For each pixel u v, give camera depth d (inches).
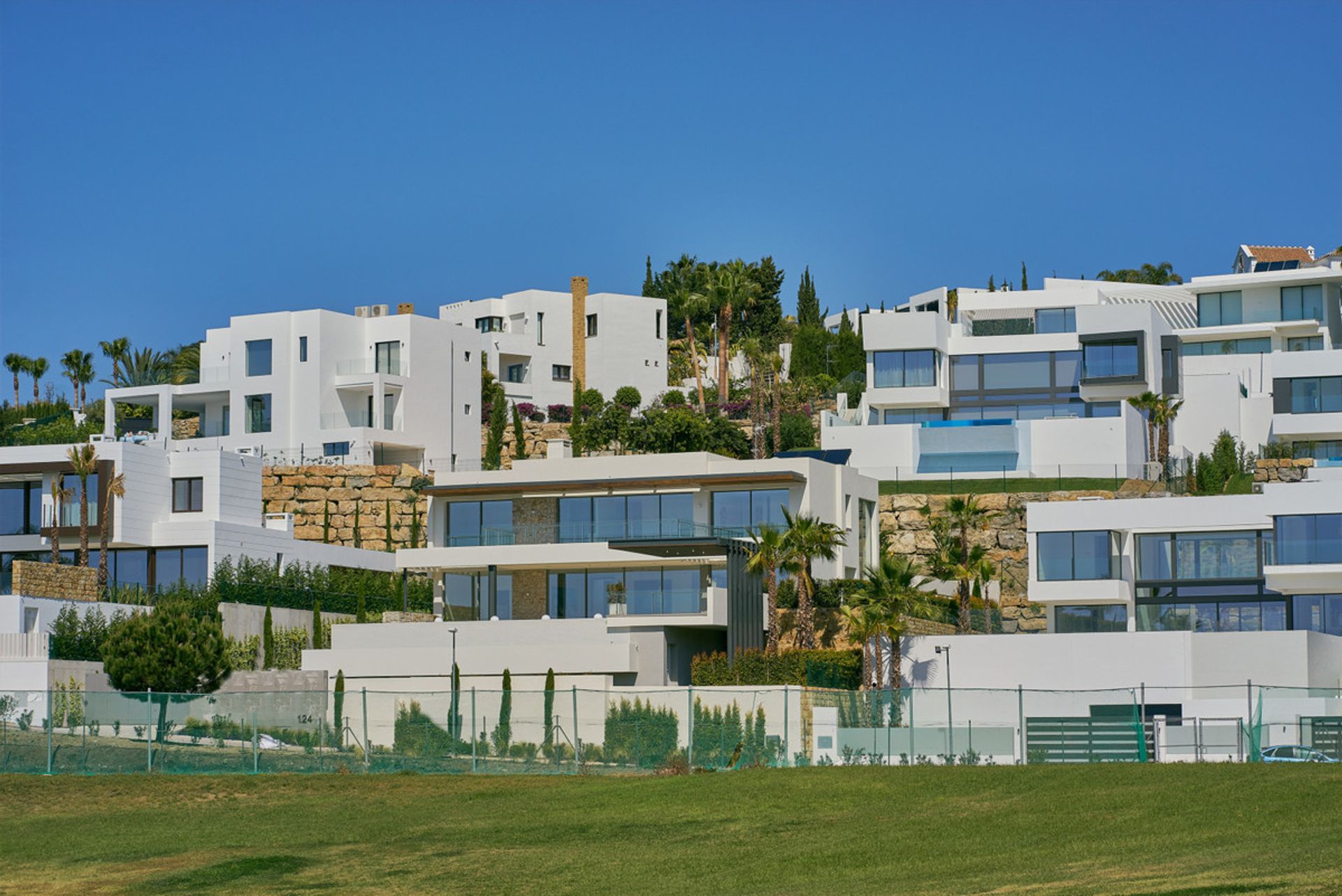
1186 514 3491.6
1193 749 2487.7
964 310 5354.3
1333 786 1871.3
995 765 2257.6
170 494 4146.2
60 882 1871.3
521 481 3937.0
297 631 3826.3
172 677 3149.6
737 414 6131.9
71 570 3624.5
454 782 2440.9
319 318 5206.7
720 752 2647.6
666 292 7509.8
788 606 3700.8
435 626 3609.7
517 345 6245.1
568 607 3804.1
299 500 4798.2
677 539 3553.2
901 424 4840.1
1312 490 3378.4
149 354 6958.7
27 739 2581.2
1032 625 3966.5
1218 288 5482.3
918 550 4266.7
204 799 2364.7
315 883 1813.5
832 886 1628.9
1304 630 3208.7
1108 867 1590.8
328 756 2647.6
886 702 2819.9
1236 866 1507.1
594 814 2137.1
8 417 7253.9
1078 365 5049.2
